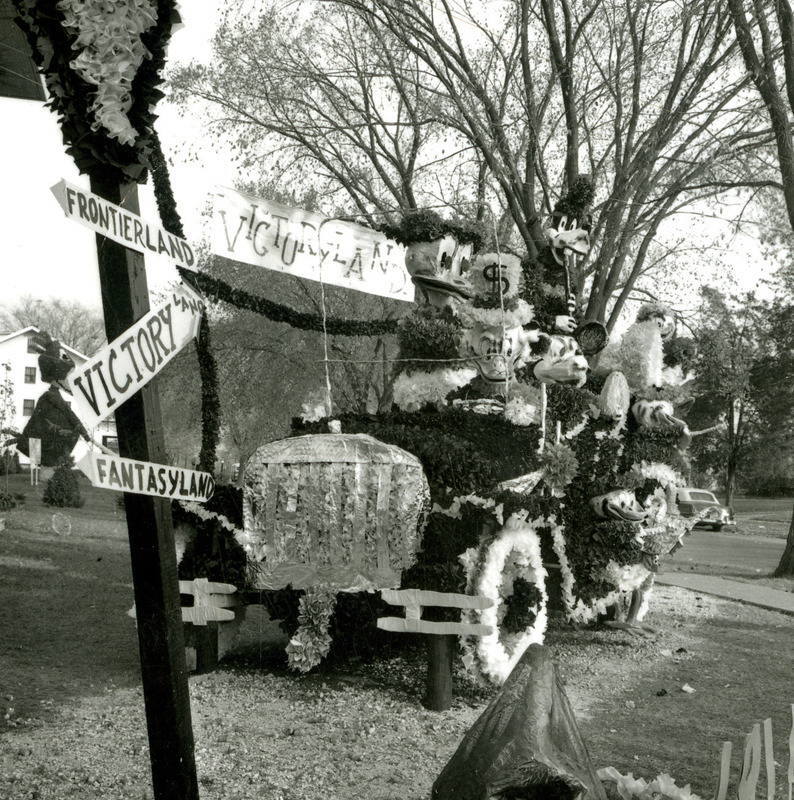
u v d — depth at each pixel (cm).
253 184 1739
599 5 1561
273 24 1661
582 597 847
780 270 2978
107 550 1502
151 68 333
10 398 2908
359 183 1834
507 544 684
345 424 727
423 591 647
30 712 612
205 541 722
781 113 1459
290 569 680
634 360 978
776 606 1221
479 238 824
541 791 377
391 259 810
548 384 812
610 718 657
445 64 1477
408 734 585
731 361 2902
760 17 1431
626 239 1502
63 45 321
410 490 659
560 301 924
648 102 1566
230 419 1636
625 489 830
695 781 517
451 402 768
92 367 308
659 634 998
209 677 722
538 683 416
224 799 460
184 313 355
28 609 980
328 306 1694
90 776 486
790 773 407
